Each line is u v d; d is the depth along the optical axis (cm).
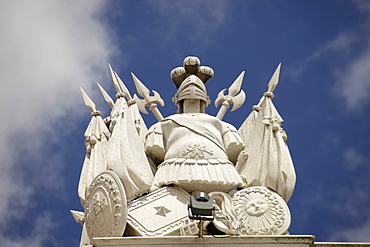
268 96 1895
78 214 1903
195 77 1950
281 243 1611
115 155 1755
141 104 2017
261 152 1814
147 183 1745
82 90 1984
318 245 1628
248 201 1711
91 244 1705
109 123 1959
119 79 1967
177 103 1964
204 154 1802
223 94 2031
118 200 1670
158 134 1878
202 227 1620
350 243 1638
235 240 1608
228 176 1770
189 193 1766
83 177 1873
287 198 1756
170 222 1684
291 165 1781
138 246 1602
